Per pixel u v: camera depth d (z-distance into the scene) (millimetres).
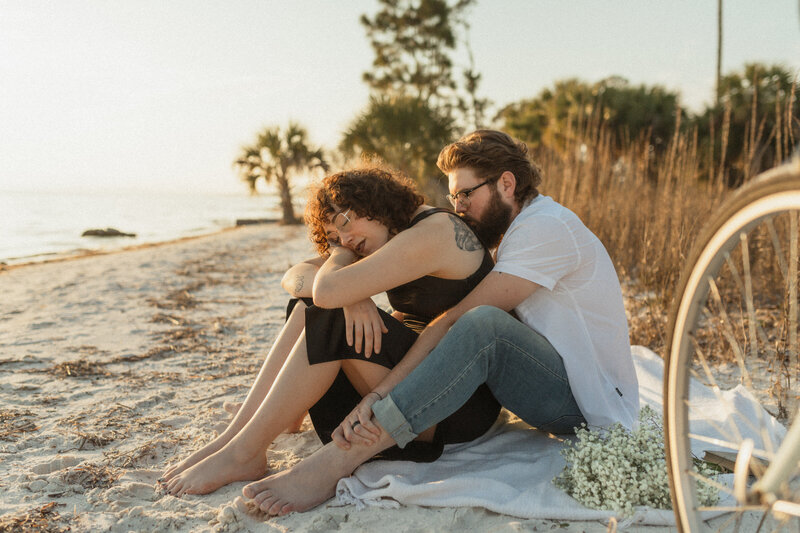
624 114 12773
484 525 1560
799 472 963
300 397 1750
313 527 1537
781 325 2498
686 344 1197
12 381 2996
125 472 1885
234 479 1777
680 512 1233
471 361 1650
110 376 3084
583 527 1534
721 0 13102
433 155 12805
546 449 1928
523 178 1929
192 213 46438
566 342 1828
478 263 1893
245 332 4211
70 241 16578
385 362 1748
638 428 1769
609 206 5648
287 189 23188
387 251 1726
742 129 8492
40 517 1603
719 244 1081
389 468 1774
